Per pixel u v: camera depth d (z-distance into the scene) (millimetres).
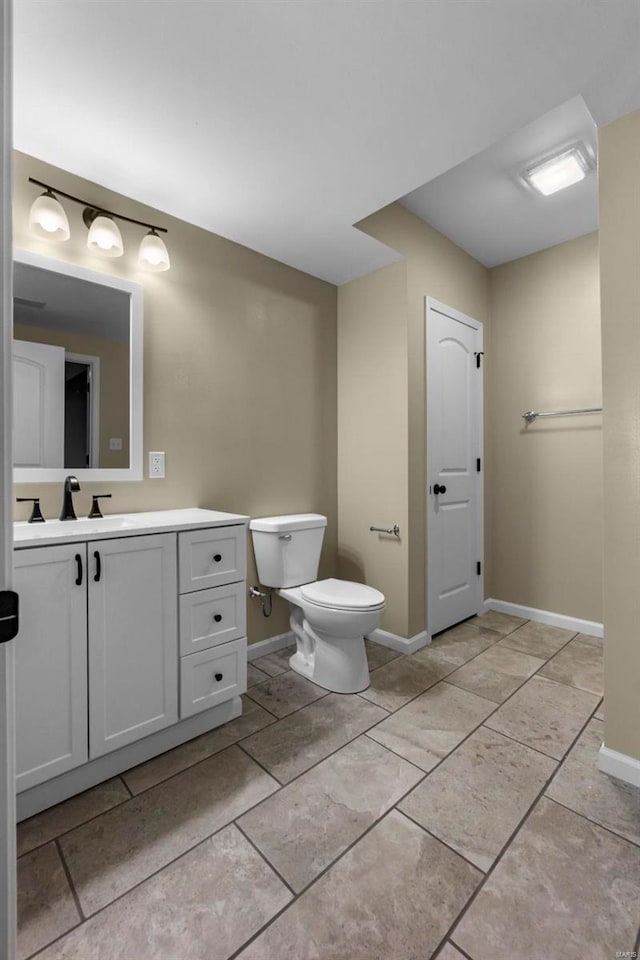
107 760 1517
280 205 2037
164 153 1694
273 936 1016
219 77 1363
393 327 2602
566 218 2629
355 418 2832
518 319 3154
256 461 2467
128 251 1958
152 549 1584
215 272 2271
